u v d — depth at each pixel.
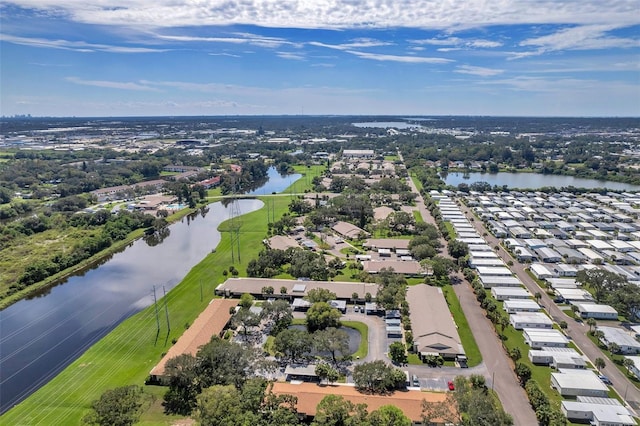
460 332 117.62
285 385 90.88
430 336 108.69
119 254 195.88
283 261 171.38
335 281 152.12
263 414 76.62
